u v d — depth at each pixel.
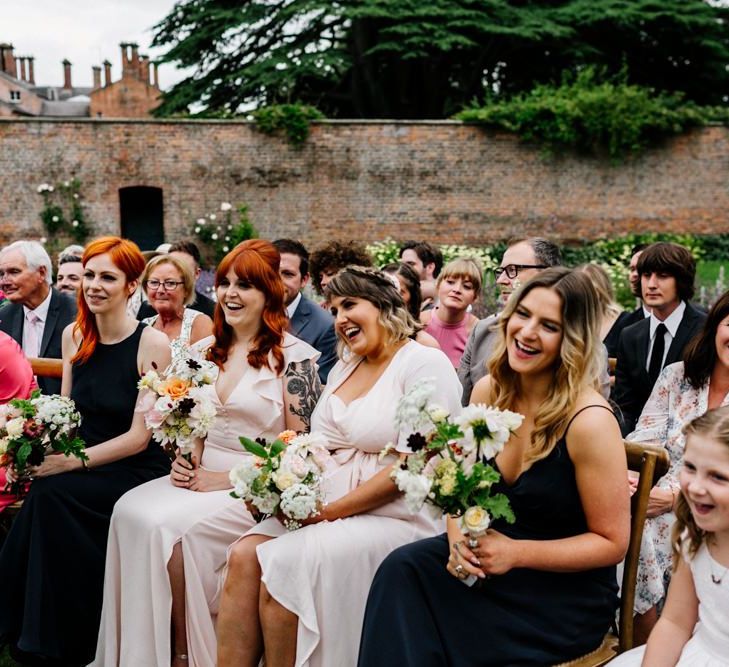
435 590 2.26
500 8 20.11
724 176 17.31
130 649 2.84
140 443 3.26
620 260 15.84
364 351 2.88
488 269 13.52
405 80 22.12
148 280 4.55
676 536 2.09
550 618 2.23
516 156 17.11
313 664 2.52
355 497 2.69
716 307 2.87
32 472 3.11
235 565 2.59
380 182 17.08
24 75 56.53
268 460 2.55
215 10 20.66
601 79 19.91
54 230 16.69
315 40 21.34
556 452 2.26
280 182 16.95
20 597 3.10
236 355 3.28
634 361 3.75
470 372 4.03
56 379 4.30
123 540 2.90
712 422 1.92
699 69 21.88
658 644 2.09
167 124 16.64
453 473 2.02
